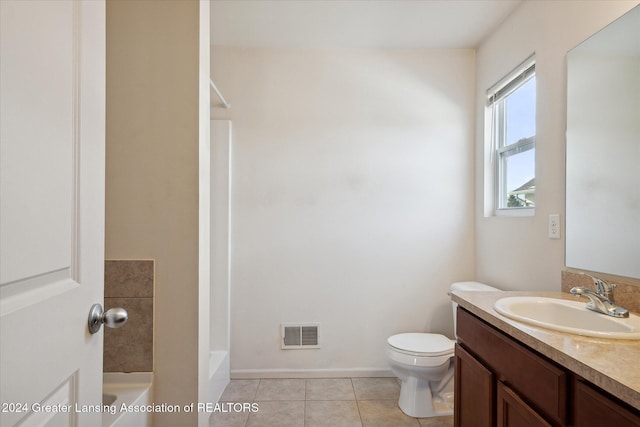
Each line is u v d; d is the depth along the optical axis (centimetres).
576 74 147
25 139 52
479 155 244
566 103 154
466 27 223
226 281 239
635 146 118
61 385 63
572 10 152
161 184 139
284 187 247
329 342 248
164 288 139
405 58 250
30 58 53
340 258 248
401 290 250
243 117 247
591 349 87
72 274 66
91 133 73
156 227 139
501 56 216
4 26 48
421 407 195
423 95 250
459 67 250
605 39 132
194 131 140
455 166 251
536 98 179
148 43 140
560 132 160
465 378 142
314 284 248
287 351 247
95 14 75
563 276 153
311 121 248
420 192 251
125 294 139
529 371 100
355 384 236
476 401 131
